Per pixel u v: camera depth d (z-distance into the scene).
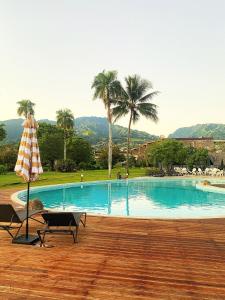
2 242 7.69
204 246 7.41
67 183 26.50
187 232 8.79
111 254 6.75
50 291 4.89
